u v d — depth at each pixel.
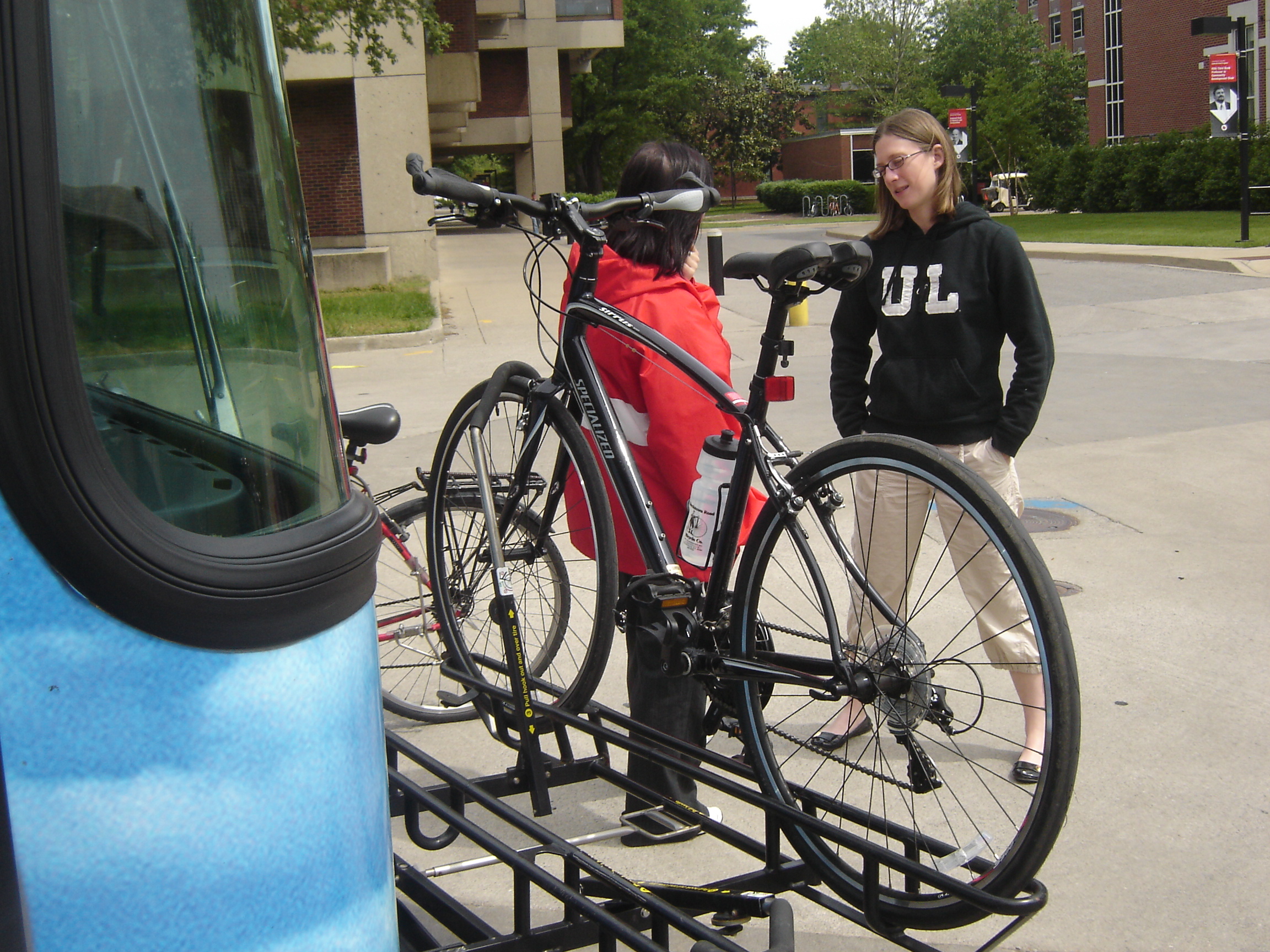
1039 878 2.96
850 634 2.92
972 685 4.18
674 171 3.04
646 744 3.06
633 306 2.92
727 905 2.31
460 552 3.40
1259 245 18.23
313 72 19.69
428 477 3.86
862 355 3.68
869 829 2.44
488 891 3.04
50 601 1.29
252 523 1.50
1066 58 51.00
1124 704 3.95
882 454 2.21
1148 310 13.46
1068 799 1.93
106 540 1.30
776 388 2.50
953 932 2.76
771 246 28.23
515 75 40.44
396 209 20.36
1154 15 41.44
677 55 57.66
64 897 1.32
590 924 2.35
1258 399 8.61
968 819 2.80
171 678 1.35
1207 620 4.66
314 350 1.65
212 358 1.48
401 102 20.02
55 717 1.30
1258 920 2.76
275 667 1.43
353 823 1.54
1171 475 6.77
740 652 2.54
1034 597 1.94
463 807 2.83
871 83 48.06
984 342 3.35
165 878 1.37
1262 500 6.24
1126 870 2.98
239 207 1.53
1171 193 31.28
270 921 1.44
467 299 18.55
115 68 1.38
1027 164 37.94
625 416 3.02
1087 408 8.60
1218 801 3.31
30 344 1.26
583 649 4.55
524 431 3.16
